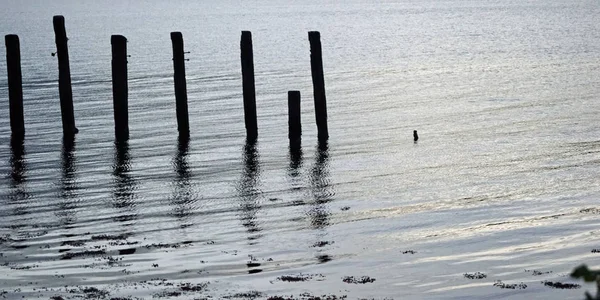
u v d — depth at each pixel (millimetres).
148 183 42094
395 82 82062
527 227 33375
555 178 41500
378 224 34562
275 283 27703
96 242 32719
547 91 71000
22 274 28781
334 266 29422
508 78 81625
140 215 36625
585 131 52812
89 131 55812
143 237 33375
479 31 152500
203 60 108562
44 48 134625
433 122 57625
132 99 72188
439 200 38094
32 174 44156
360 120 58875
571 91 70438
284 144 50438
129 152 48875
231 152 48500
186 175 43531
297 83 82875
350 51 121688
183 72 51094
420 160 46188
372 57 110875
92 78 89938
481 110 62219
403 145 50188
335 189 40500
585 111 60125
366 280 27844
